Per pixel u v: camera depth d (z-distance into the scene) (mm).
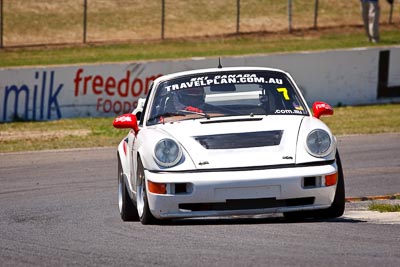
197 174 27422
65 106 83062
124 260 22609
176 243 24719
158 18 131500
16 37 120250
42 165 57031
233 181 27062
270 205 27469
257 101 31781
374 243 23547
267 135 28734
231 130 29125
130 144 33125
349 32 126562
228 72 33250
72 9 132500
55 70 82625
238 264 21156
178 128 29844
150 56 110312
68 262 22969
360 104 88438
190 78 33031
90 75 83438
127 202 32750
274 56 85750
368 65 88375
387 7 142750
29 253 24906
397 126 73438
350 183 46719
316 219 30016
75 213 36656
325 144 28172
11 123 80812
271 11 136000
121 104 84250
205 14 134000
